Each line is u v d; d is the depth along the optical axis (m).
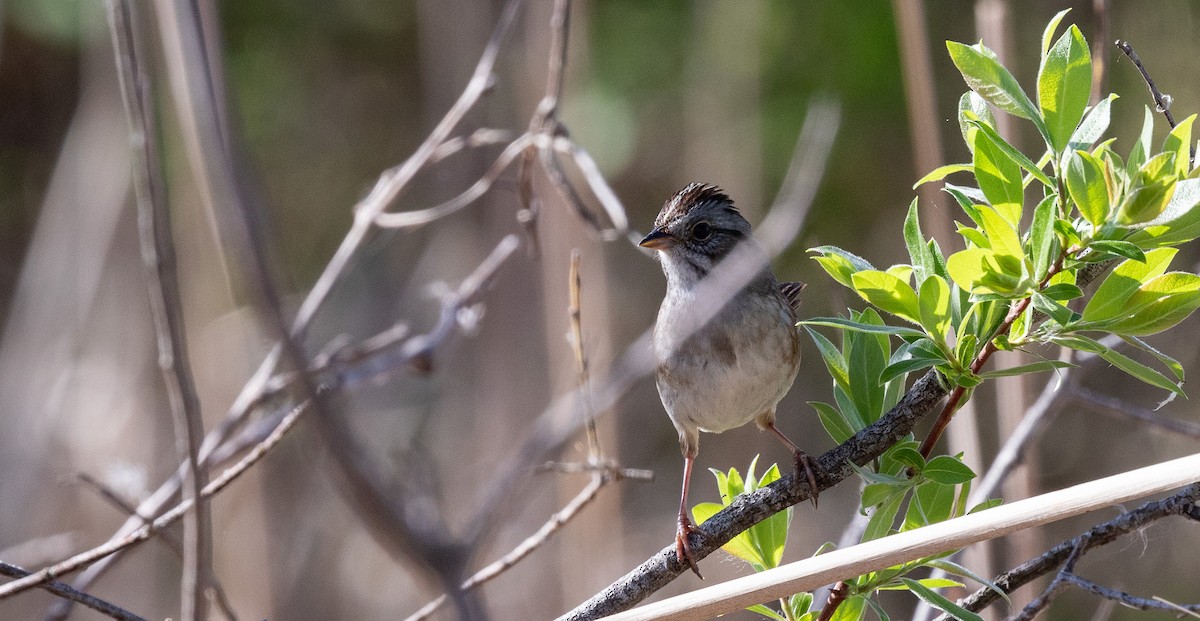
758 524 5.88
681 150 16.56
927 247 5.14
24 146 18.45
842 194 15.98
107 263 12.88
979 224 4.75
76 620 12.23
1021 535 7.91
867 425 5.63
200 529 5.16
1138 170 4.42
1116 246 4.34
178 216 11.59
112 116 12.87
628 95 16.48
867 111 15.42
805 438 15.92
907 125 15.37
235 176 4.70
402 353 9.10
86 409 12.51
